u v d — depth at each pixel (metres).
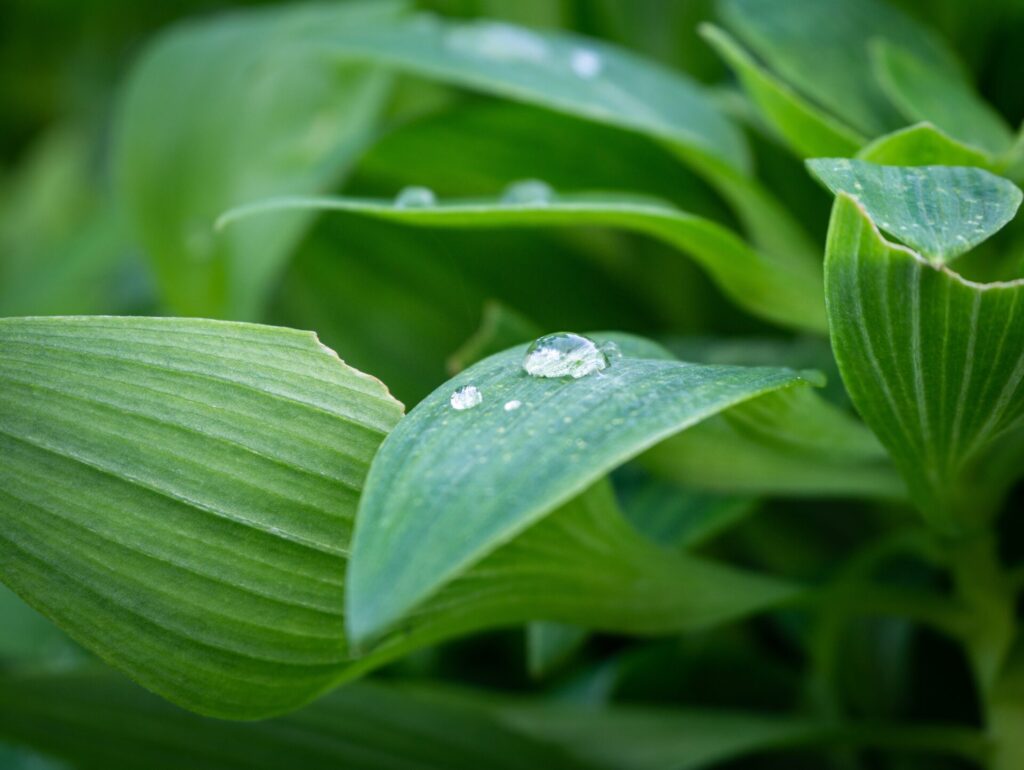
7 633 0.25
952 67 0.23
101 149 0.46
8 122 0.50
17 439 0.16
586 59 0.22
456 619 0.18
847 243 0.16
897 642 0.24
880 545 0.21
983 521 0.20
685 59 0.29
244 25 0.30
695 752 0.21
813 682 0.24
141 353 0.16
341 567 0.16
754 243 0.22
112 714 0.20
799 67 0.22
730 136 0.22
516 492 0.14
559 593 0.19
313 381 0.16
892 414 0.17
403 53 0.22
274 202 0.18
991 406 0.17
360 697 0.20
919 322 0.16
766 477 0.19
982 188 0.16
